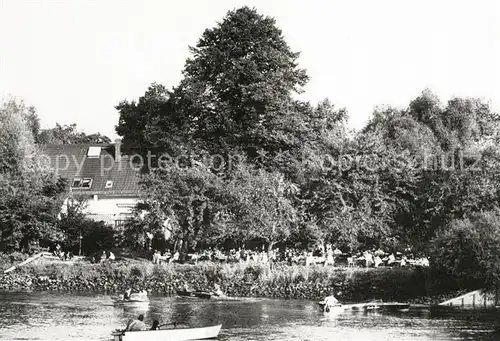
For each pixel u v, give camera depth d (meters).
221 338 54.47
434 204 88.62
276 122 101.94
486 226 71.06
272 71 106.81
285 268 80.19
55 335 54.41
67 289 84.75
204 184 90.12
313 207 93.94
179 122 104.81
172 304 72.38
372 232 89.88
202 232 91.62
